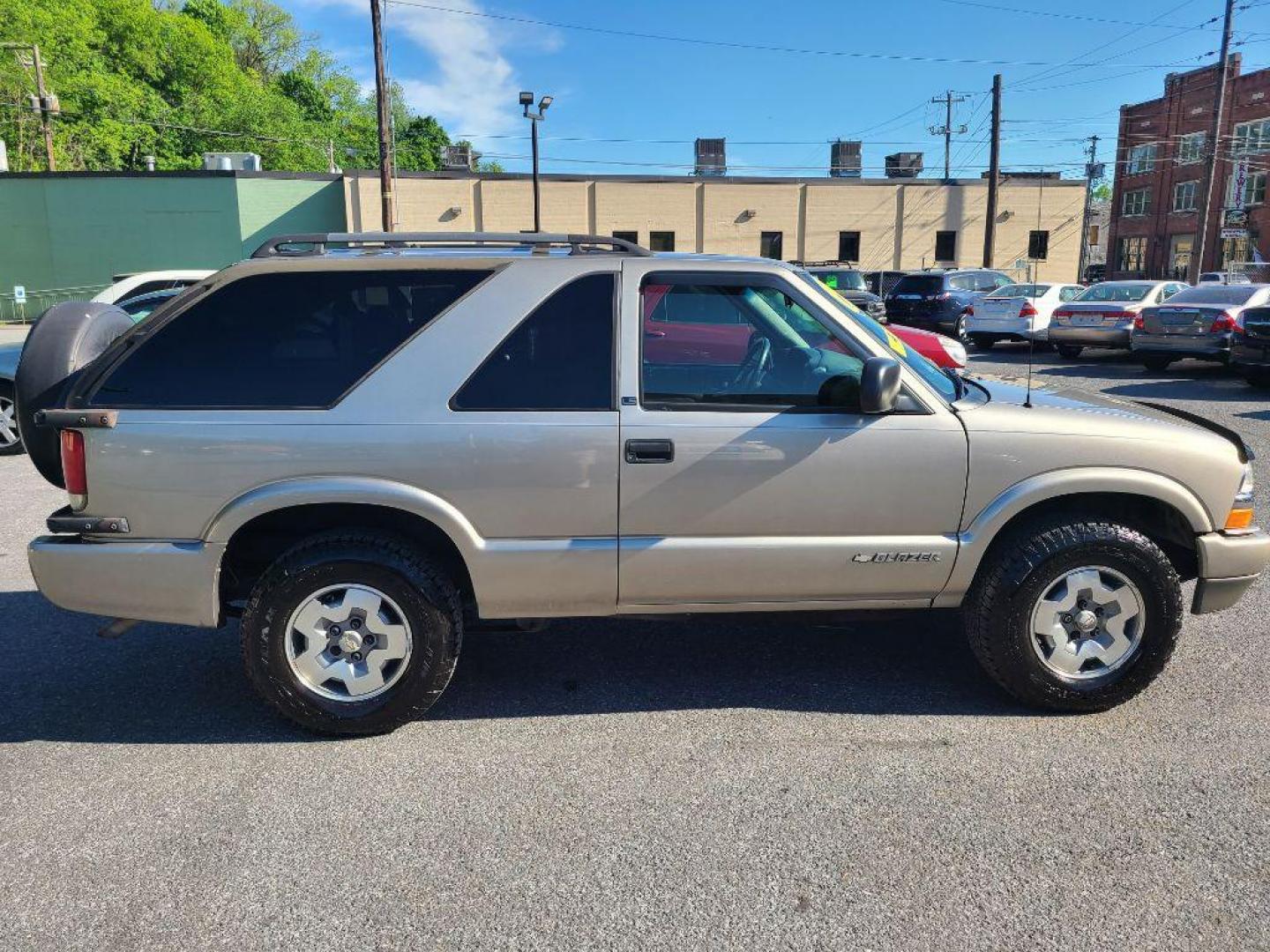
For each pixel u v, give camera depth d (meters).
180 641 4.59
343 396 3.38
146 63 57.50
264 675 3.47
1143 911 2.55
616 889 2.66
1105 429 3.57
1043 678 3.63
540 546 3.45
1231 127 47.88
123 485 3.35
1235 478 3.65
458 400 3.40
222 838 2.92
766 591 3.58
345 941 2.46
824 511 3.50
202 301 3.42
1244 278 29.88
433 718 3.75
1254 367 12.92
